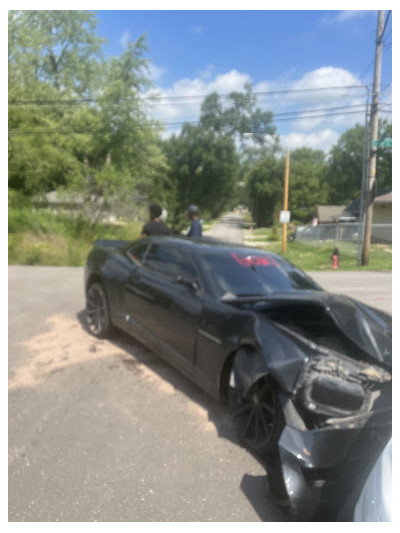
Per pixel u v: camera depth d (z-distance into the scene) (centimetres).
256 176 7700
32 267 1380
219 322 333
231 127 4809
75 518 231
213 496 252
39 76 3522
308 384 255
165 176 4441
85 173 3000
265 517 236
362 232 1916
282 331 291
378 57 1794
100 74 3247
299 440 245
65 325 586
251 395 294
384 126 3031
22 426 321
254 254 438
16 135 2781
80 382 400
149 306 424
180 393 383
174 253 434
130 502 245
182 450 297
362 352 288
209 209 5347
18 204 2762
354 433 251
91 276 541
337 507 231
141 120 3155
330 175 7281
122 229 2844
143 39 3067
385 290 1029
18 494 249
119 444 302
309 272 1588
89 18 3484
